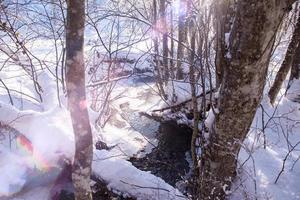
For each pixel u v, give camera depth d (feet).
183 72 30.86
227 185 14.73
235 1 12.94
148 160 22.98
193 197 15.64
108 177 16.05
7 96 22.31
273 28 11.45
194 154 16.12
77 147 10.92
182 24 27.22
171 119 28.48
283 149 21.01
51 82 23.44
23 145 17.49
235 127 13.32
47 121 17.67
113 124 26.99
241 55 12.01
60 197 16.25
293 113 24.62
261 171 17.95
